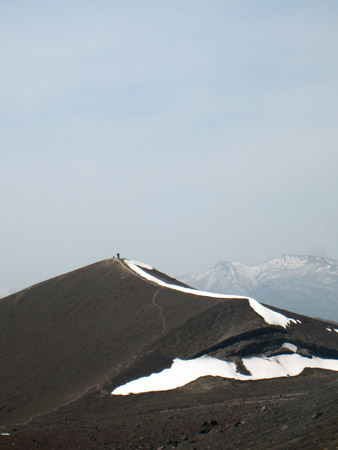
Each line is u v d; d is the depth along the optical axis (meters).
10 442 68.62
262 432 61.78
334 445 49.94
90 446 67.75
